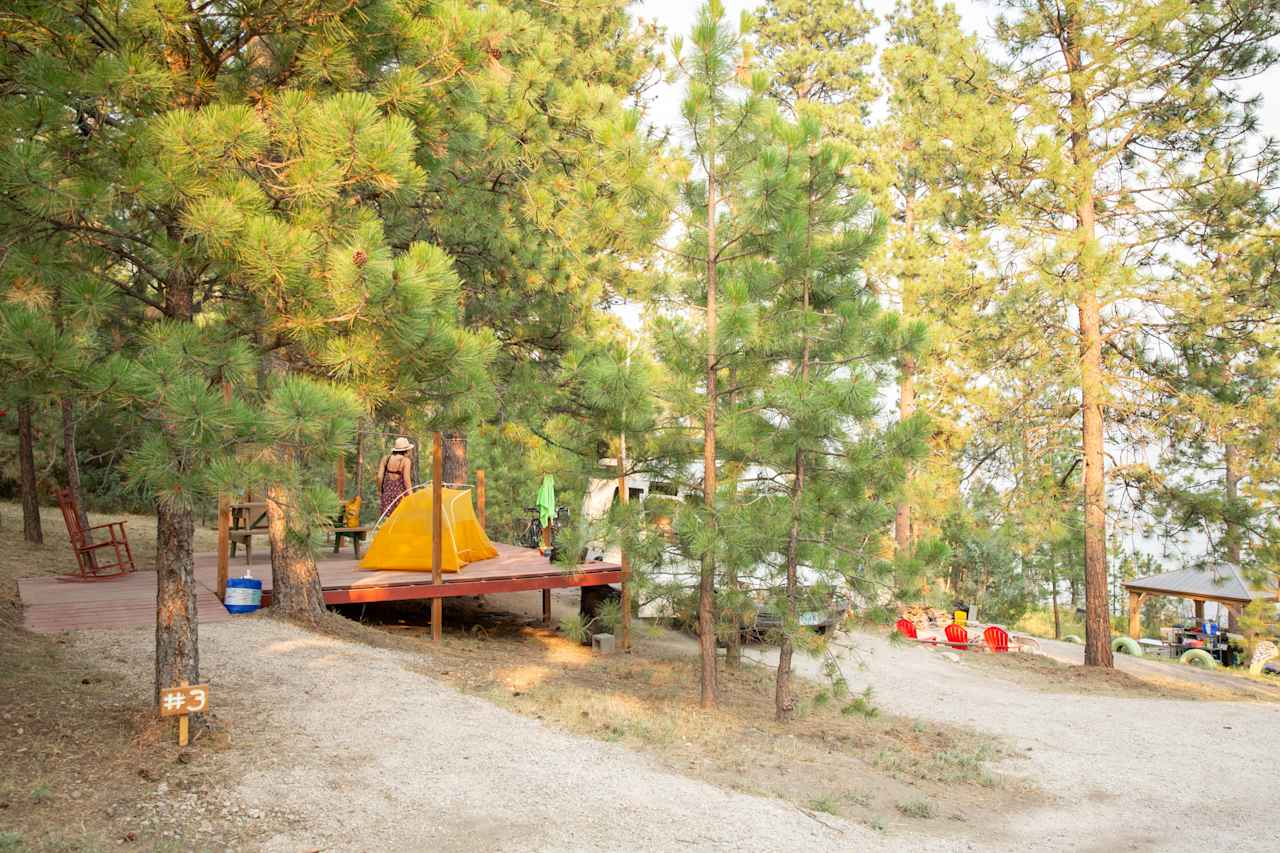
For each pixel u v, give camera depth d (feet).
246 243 16.99
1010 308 49.67
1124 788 29.22
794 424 31.17
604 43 60.49
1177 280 50.39
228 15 20.68
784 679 33.40
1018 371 52.70
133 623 32.71
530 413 40.91
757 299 32.78
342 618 38.58
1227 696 47.83
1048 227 52.47
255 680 27.45
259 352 20.48
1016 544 54.29
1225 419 48.14
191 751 20.89
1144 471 51.72
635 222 32.32
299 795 19.39
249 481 16.81
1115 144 51.39
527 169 38.42
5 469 77.30
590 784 22.26
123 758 20.04
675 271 34.55
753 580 34.91
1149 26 47.01
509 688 31.32
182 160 17.11
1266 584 50.39
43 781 18.42
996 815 25.25
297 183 18.19
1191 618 107.65
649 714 30.60
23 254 17.62
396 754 22.61
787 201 30.91
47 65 17.58
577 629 34.83
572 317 43.42
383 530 44.91
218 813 18.15
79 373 15.85
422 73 23.04
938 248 60.39
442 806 19.81
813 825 21.62
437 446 40.63
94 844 16.21
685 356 32.96
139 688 25.03
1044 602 117.60
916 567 31.27
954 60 52.70
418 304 17.20
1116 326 51.67
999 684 46.96
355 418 17.53
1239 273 50.24
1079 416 56.24
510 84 35.68
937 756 30.94
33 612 33.99
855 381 29.40
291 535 19.51
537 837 18.70
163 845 16.57
